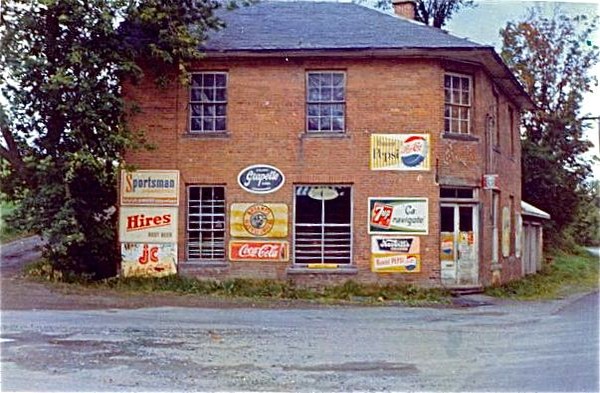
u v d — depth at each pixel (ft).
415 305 66.18
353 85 73.67
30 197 71.92
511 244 93.45
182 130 74.49
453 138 74.64
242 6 83.66
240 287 71.77
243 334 46.98
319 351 41.19
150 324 50.70
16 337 44.50
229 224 73.82
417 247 72.74
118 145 70.69
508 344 44.32
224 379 33.73
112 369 35.63
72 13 69.36
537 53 148.05
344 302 67.15
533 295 80.07
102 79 71.67
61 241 69.62
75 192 73.72
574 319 57.06
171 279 72.90
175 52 71.46
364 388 32.22
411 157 72.95
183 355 39.42
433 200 72.95
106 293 67.72
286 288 71.20
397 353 40.88
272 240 73.41
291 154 73.77
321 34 76.02
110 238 73.72
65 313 55.42
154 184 74.33
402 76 73.46
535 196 145.38
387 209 72.95
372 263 72.74
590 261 145.79
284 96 74.13
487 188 77.05
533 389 32.40
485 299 72.33
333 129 74.02
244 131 74.18
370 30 76.79
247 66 74.49
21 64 69.21
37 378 33.45
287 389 31.89
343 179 73.20
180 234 74.13
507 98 91.97
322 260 73.41
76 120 70.33
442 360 38.91
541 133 148.46
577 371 36.19
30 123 72.08
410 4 92.17
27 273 75.61
